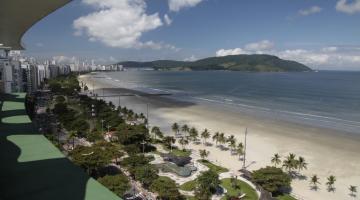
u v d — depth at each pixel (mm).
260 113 160375
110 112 129500
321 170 78562
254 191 63625
